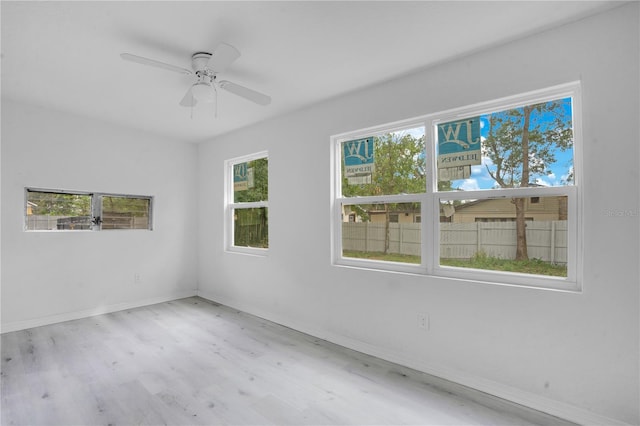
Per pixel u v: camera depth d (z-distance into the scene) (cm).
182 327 342
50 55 226
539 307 200
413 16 184
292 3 172
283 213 354
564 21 189
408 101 258
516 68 209
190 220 470
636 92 172
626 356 175
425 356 246
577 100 195
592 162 184
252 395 214
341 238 310
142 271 421
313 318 322
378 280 273
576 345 188
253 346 294
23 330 327
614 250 178
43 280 344
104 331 327
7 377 234
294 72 255
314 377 238
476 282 224
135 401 206
